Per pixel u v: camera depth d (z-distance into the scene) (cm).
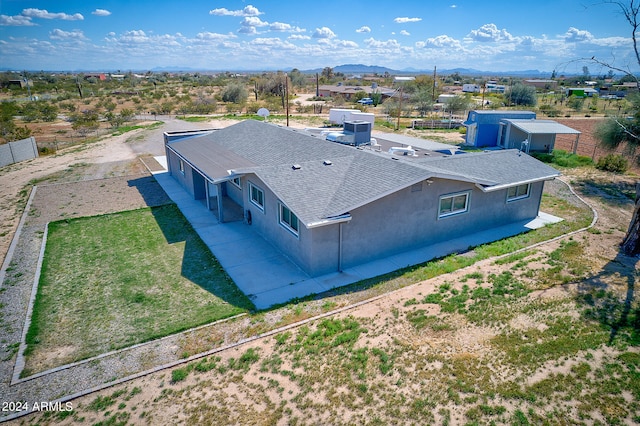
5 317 1087
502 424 700
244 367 871
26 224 1770
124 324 1048
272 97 8256
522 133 3469
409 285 1216
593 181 2420
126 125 4894
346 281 1260
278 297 1172
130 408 769
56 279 1288
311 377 830
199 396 793
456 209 1577
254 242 1570
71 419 747
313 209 1252
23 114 5878
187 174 2175
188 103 7081
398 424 709
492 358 866
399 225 1420
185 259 1425
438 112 6638
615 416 711
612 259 1338
